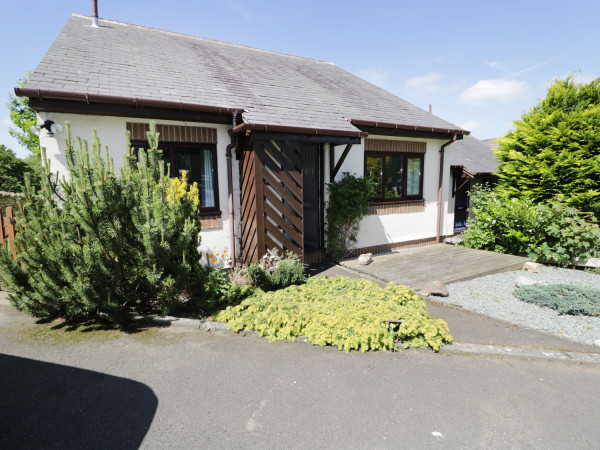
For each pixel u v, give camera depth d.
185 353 3.66
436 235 10.23
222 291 5.16
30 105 4.85
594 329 4.41
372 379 3.22
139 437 2.44
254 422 2.62
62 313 4.56
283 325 4.15
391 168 9.16
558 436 2.50
